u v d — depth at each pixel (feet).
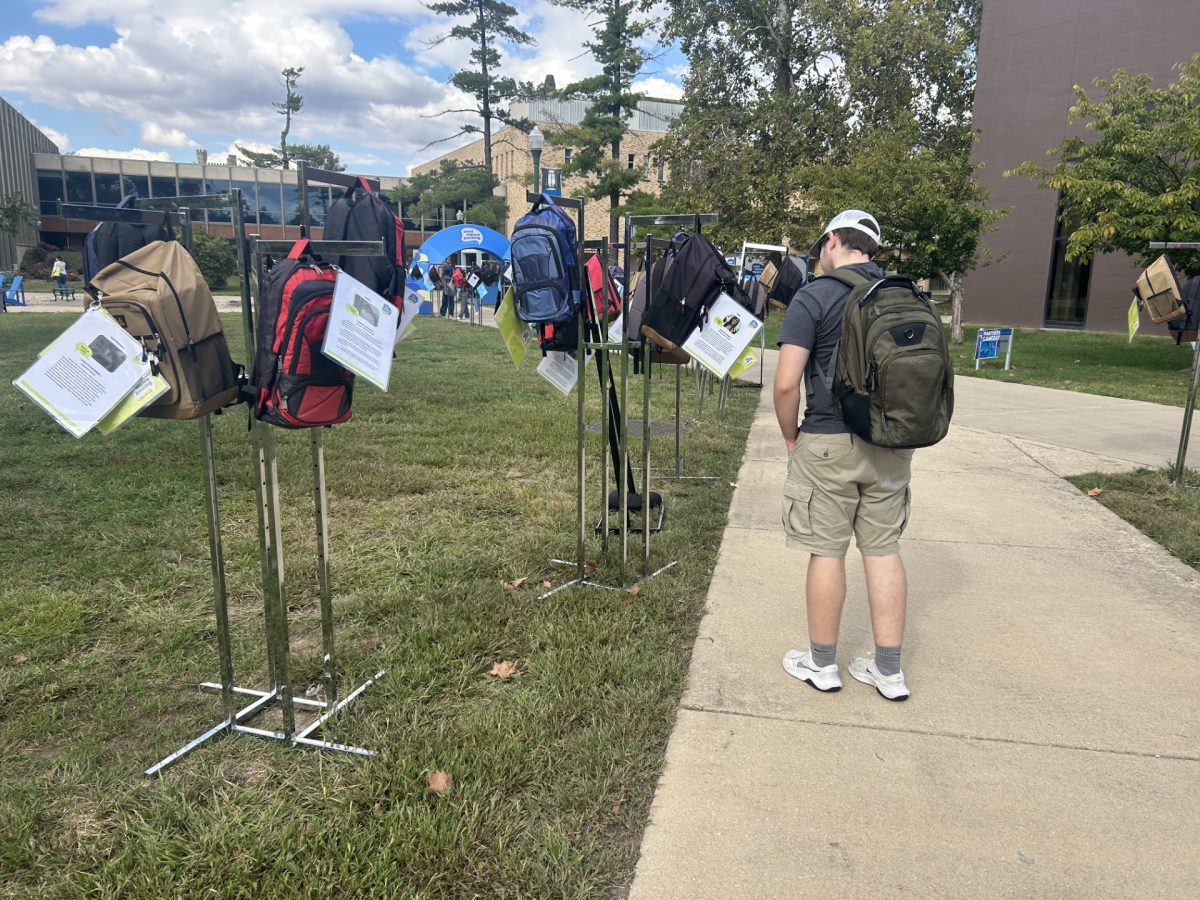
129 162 178.60
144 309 7.20
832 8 88.84
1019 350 61.21
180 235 9.14
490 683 10.52
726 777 8.61
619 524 14.67
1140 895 7.03
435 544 15.52
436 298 90.27
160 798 8.07
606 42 99.66
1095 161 48.16
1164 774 8.71
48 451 21.89
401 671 10.52
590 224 151.43
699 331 12.25
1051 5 74.18
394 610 12.63
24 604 12.41
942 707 10.02
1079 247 48.47
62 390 6.98
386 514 17.31
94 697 10.11
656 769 8.72
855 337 8.80
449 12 138.00
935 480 21.06
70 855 7.41
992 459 23.61
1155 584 14.03
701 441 24.50
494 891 6.99
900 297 8.87
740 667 10.98
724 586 13.74
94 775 8.50
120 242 8.50
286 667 8.93
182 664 10.91
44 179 177.88
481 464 21.66
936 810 8.12
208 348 7.80
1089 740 9.34
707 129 92.94
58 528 15.76
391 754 8.80
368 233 8.76
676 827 7.84
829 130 87.56
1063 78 74.43
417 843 7.43
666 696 10.14
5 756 8.87
